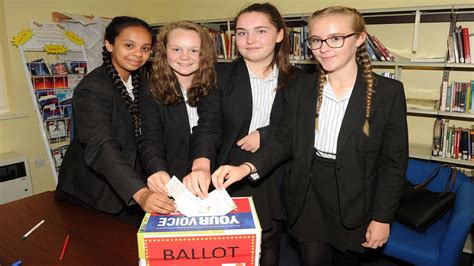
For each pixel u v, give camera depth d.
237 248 0.72
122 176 1.06
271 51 1.43
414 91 2.88
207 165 1.21
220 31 3.46
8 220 1.20
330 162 1.30
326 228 1.40
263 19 1.36
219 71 1.50
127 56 1.38
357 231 1.34
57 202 1.36
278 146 1.33
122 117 1.34
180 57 1.36
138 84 1.50
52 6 3.38
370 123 1.21
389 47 2.89
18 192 3.15
